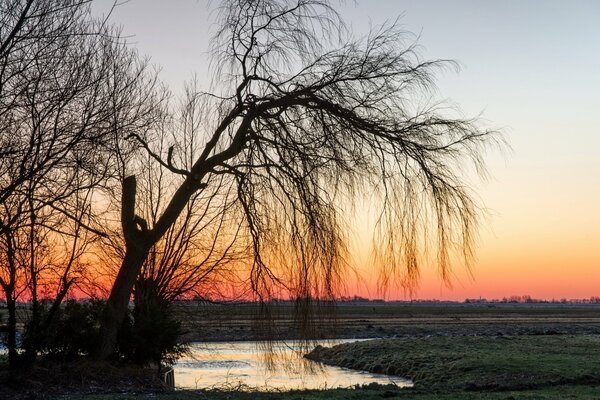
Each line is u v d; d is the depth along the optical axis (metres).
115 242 18.98
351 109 16.34
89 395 13.84
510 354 32.69
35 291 15.64
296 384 25.52
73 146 14.66
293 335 16.12
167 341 18.12
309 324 15.77
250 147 17.06
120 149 18.23
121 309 17.41
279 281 16.25
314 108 16.56
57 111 14.27
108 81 16.08
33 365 15.66
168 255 21.25
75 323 16.91
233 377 27.62
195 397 14.09
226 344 52.59
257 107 16.72
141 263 17.66
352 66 16.75
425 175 15.87
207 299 21.25
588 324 100.50
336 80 16.59
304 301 15.72
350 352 40.09
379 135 16.19
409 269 15.59
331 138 16.17
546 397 17.36
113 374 16.14
